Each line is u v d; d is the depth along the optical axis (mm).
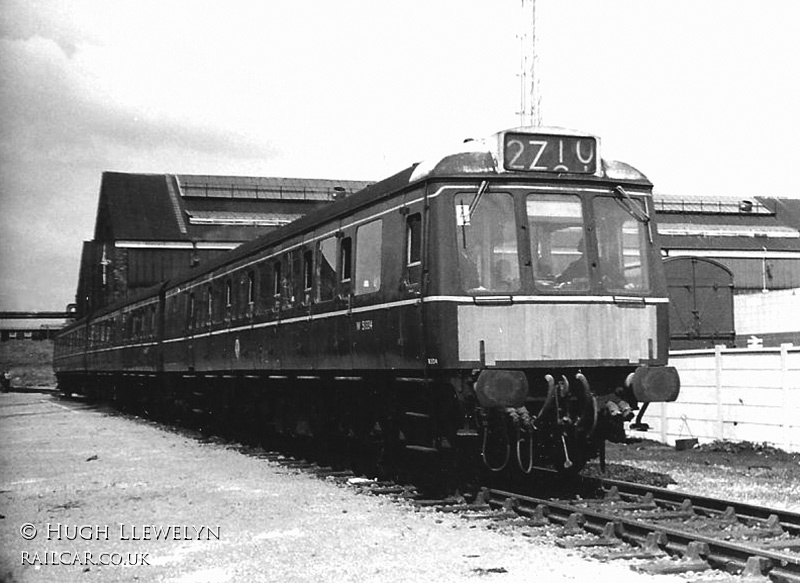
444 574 7270
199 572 7758
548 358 10836
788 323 29391
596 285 11086
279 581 7293
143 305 30016
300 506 10938
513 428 10641
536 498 10828
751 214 62531
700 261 30141
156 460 16578
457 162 10898
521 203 10945
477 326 10641
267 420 18734
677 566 7246
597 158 11312
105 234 61125
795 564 6902
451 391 11086
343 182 64938
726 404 17125
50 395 55656
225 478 13797
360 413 13938
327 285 14242
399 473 12891
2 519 10703
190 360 23484
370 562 7797
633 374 10914
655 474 13469
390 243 11961
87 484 13531
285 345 16141
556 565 7477
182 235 55688
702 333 29688
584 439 11453
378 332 12258
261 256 17844
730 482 12719
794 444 15539
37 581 7766
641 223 11477
